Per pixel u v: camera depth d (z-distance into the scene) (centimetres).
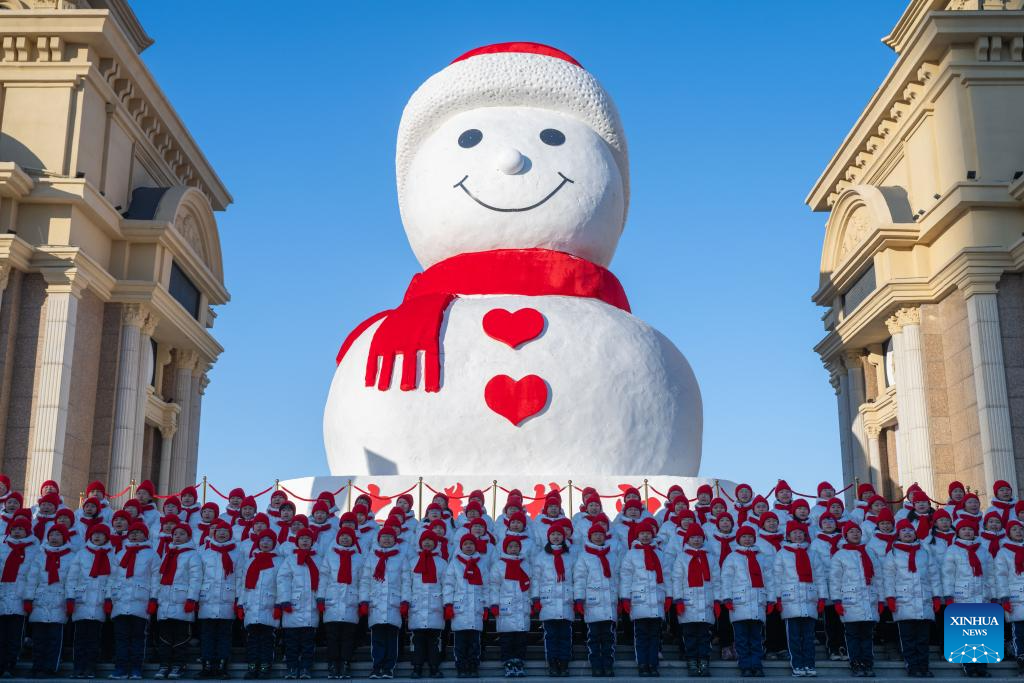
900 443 2467
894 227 2489
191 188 2675
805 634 1114
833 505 1188
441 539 1162
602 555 1136
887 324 2559
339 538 1137
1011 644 1211
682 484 1552
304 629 1119
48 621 1131
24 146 2319
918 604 1123
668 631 1327
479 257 1727
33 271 2212
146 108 2667
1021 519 1244
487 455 1553
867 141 2888
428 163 1802
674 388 1672
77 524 1260
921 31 2448
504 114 1808
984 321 2239
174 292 2686
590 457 1567
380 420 1571
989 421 2192
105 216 2383
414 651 1127
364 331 1755
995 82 2398
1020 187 2247
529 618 1150
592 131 1845
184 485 2823
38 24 2352
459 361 1578
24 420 2152
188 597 1127
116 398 2367
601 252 1830
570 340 1605
